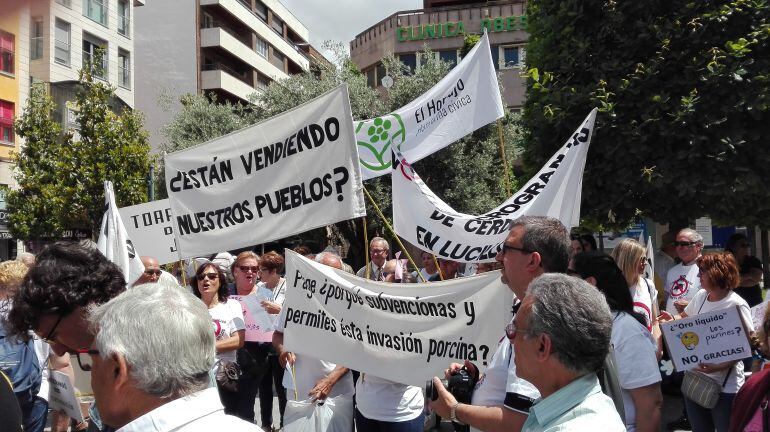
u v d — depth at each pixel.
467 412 2.82
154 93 41.09
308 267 4.47
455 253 4.51
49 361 3.80
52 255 2.56
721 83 7.91
